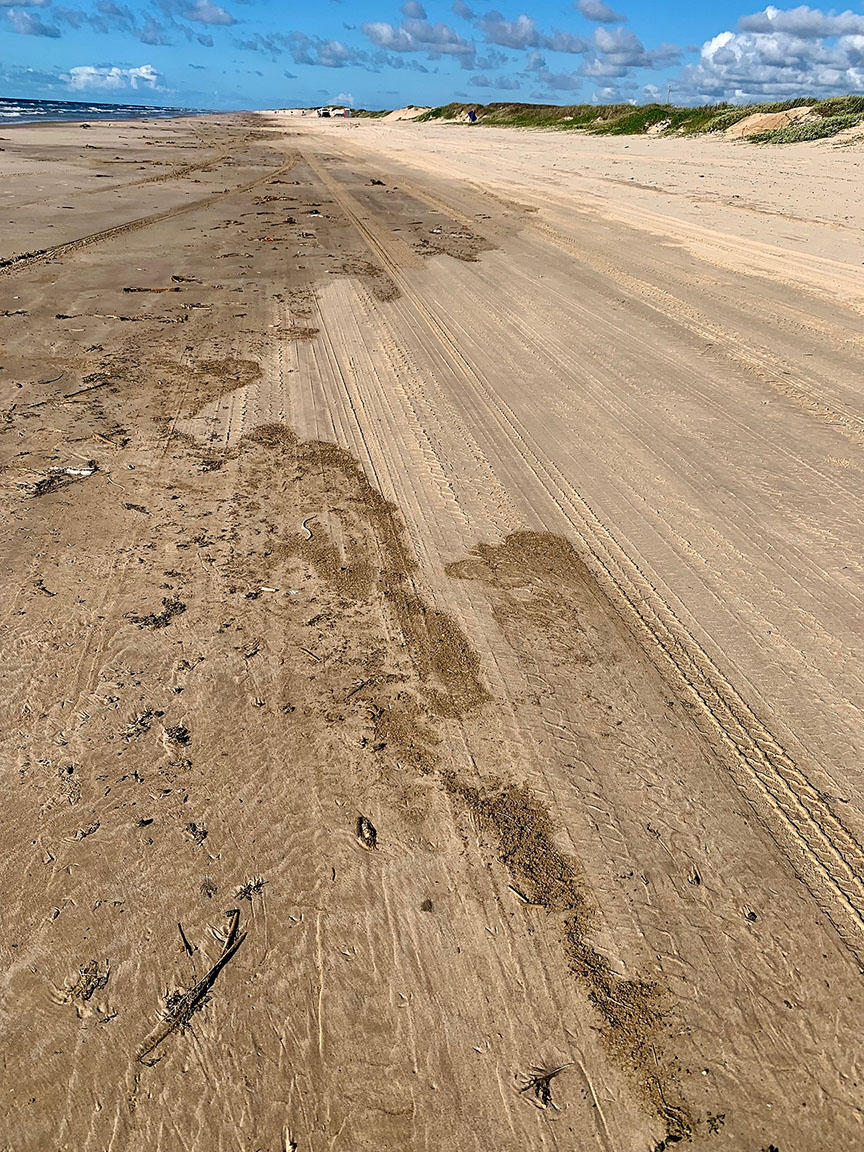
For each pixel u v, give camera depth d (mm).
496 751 3018
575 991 2238
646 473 5078
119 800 2809
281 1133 1938
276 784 2877
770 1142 1924
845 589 3932
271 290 9242
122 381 6453
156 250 11227
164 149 28719
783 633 3631
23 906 2465
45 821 2729
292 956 2334
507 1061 2084
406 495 4820
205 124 56406
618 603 3854
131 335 7555
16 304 8430
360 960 2324
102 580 3963
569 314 8289
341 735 3084
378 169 23031
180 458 5215
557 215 14141
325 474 5051
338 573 4062
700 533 4422
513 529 4473
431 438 5555
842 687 3314
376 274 10055
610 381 6535
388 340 7539
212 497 4754
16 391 6184
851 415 5828
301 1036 2139
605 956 2330
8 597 3820
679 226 12688
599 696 3283
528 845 2658
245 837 2686
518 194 16859
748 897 2490
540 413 5965
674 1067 2070
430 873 2572
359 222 13805
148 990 2248
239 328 7836
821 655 3492
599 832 2705
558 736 3082
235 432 5598
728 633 3639
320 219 14055
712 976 2277
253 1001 2219
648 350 7219
